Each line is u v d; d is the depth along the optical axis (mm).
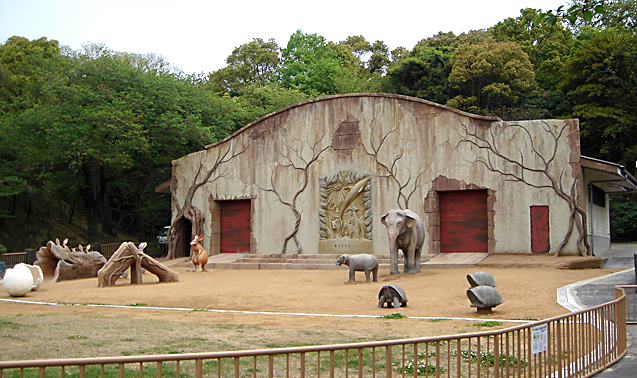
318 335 11055
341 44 74375
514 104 50562
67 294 19625
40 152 36438
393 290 15539
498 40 58375
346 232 29500
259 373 8398
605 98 43750
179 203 34031
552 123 25953
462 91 51625
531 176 26109
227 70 66938
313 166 30688
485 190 27281
